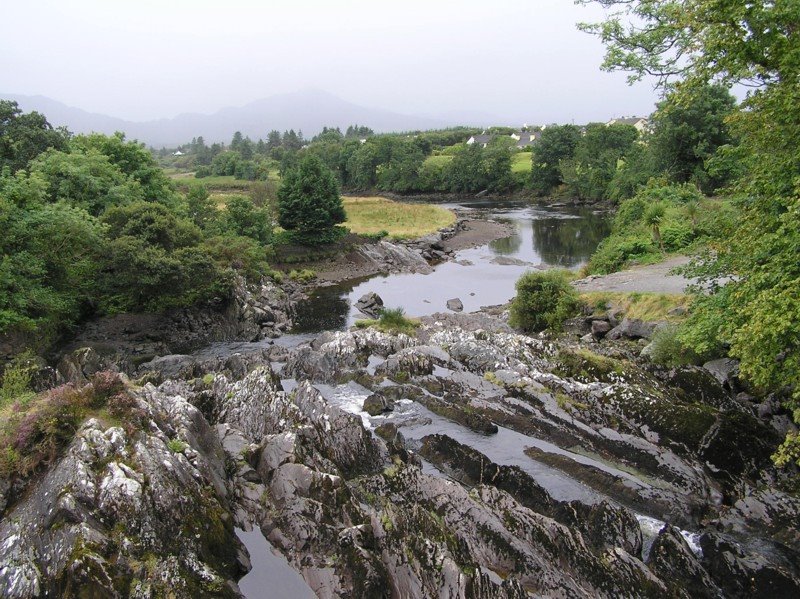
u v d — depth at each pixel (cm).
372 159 17138
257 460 1880
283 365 3238
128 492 1448
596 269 5241
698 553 1638
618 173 11769
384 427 2348
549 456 2131
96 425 1620
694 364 2672
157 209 4719
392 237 8325
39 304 3469
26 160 5506
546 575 1482
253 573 1523
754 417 2173
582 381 2652
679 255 4878
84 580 1256
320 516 1617
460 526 1642
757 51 1553
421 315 5041
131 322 4325
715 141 8112
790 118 1579
